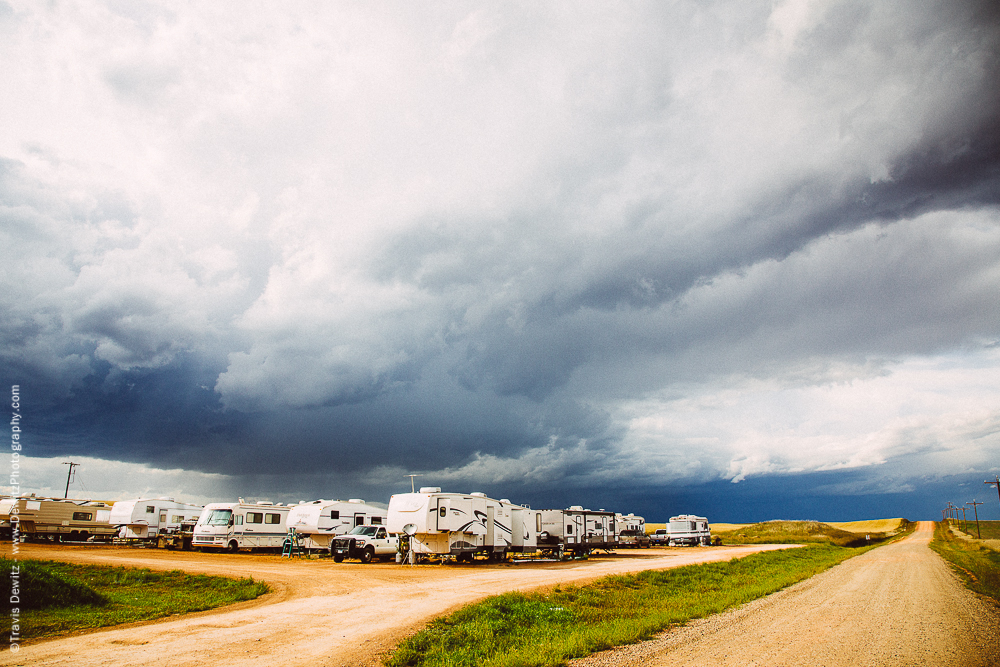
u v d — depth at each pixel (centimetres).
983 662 957
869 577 2503
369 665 974
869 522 15762
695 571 2675
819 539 8012
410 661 1001
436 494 3031
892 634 1192
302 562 3128
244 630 1221
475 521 3158
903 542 6588
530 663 952
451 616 1366
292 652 1034
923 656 995
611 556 4262
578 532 4019
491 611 1406
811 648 1058
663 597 1920
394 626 1275
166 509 4341
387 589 1927
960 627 1277
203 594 1803
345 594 1802
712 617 1431
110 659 963
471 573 2580
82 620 1264
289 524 3662
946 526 12925
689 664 943
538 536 3894
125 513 4178
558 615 1428
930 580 2353
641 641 1130
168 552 3581
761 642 1114
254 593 1762
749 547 6094
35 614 1288
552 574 2531
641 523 5941
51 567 2234
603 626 1313
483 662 1007
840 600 1747
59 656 980
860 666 927
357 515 3838
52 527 3922
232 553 3678
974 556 4022
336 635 1181
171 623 1296
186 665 934
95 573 2134
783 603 1683
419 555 3189
